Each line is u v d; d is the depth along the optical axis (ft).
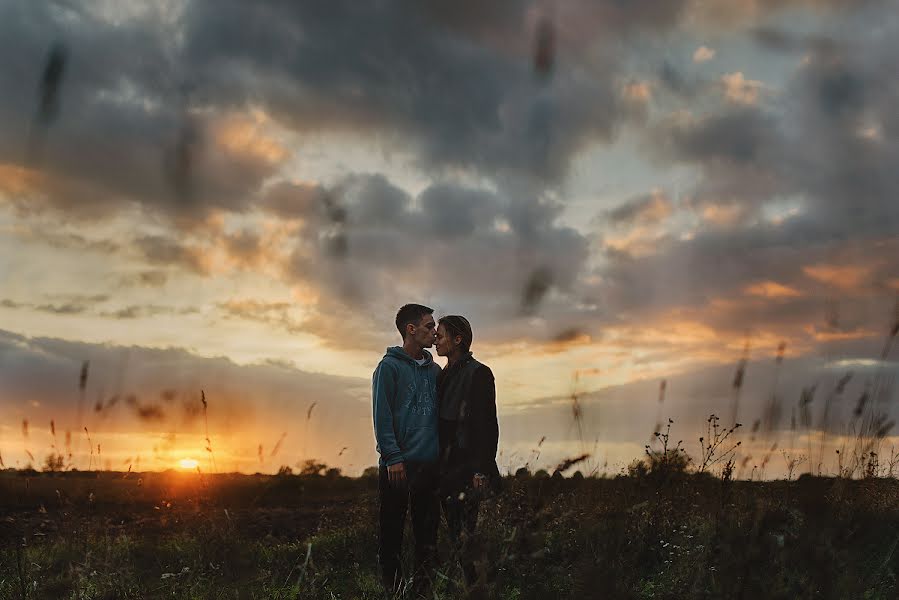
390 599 14.64
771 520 10.60
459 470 14.69
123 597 14.61
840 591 10.07
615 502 15.83
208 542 18.30
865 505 12.19
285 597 14.66
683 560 13.00
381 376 15.52
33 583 14.46
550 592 12.08
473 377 15.08
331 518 26.12
